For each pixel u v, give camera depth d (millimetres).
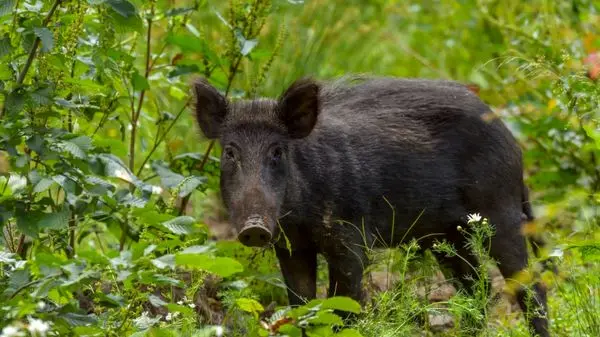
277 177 10953
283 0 12742
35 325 8391
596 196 11133
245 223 10430
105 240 13781
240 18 12570
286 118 11141
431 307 11133
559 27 15078
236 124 11156
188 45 12305
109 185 10141
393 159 11789
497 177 11961
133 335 8734
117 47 12172
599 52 11922
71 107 10023
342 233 11414
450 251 11031
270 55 12852
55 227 9680
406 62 19750
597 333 10352
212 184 12773
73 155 9859
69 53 10281
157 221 9055
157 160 12203
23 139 10172
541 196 14102
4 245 10391
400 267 11539
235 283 11711
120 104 12023
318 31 17938
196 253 8219
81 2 10367
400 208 11852
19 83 9797
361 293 11516
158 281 8531
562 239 10750
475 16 18328
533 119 14516
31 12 10094
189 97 12570
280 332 8695
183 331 9609
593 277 10836
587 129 10781
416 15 20578
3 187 10938
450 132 12047
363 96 12258
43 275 8609
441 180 11945
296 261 11656
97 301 9320
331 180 11344
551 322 11508
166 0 14680
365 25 19750
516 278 11570
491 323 11773
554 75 11781
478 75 17359
